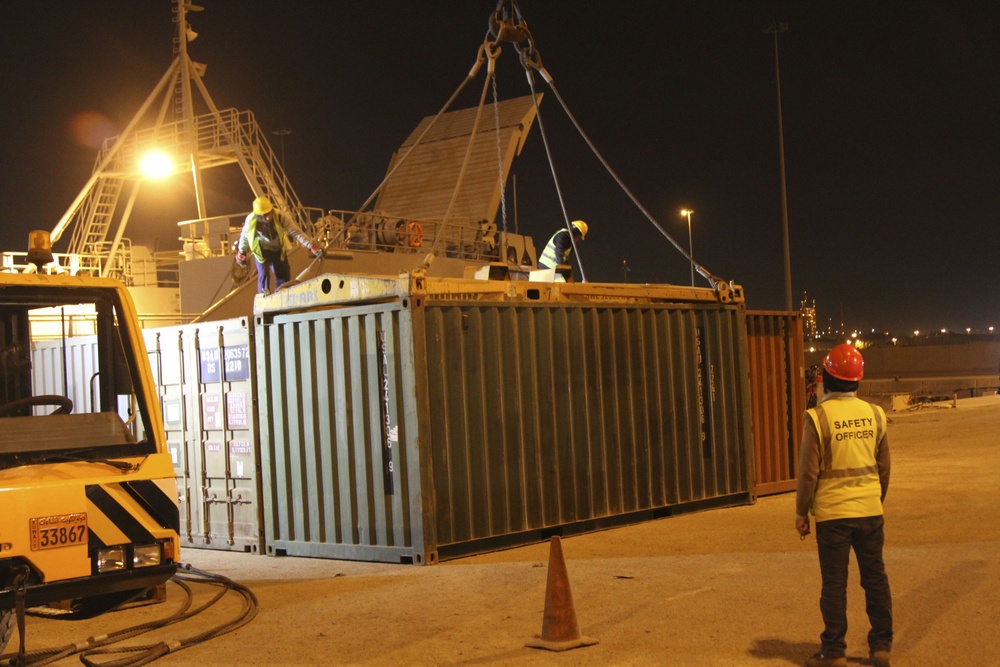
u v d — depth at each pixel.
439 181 27.16
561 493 10.93
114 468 7.26
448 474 9.90
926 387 44.62
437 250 21.39
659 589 7.83
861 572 5.65
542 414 10.83
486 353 10.38
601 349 11.54
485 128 27.03
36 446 7.11
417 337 9.71
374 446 10.12
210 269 19.19
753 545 9.86
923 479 14.36
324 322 10.58
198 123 22.25
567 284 11.47
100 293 7.77
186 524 12.17
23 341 7.62
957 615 6.63
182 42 22.11
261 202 12.68
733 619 6.77
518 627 6.86
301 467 10.82
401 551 9.83
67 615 8.06
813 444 5.61
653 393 12.12
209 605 8.05
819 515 5.61
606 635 6.54
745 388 13.28
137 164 22.50
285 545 10.98
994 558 8.41
